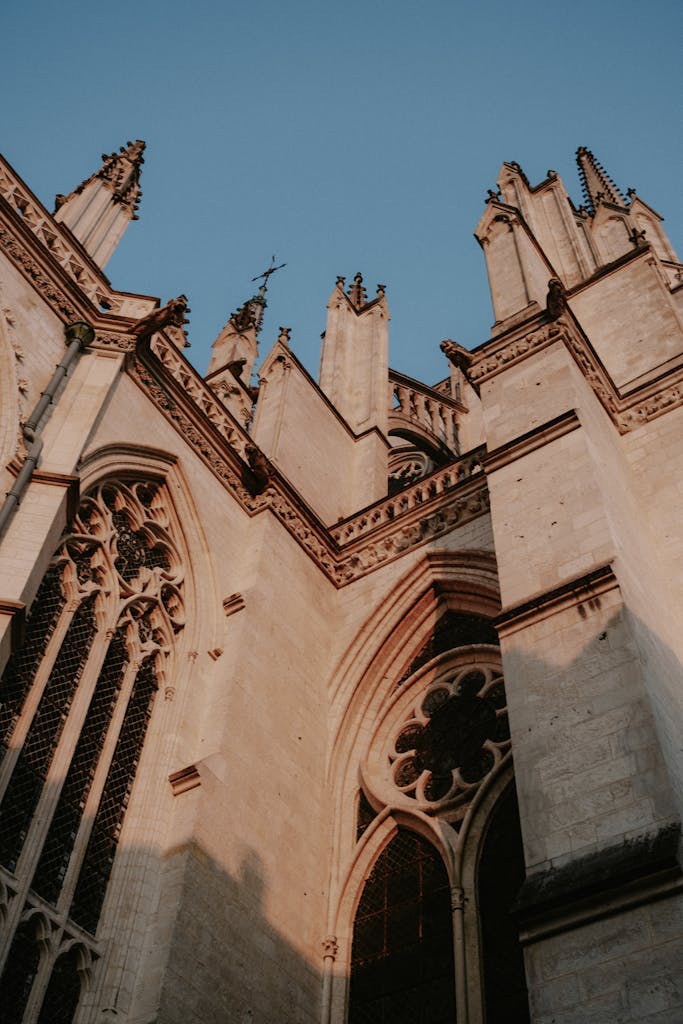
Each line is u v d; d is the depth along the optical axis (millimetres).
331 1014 18984
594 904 12477
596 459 20000
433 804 21047
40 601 19453
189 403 25641
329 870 21422
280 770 21500
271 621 23828
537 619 16781
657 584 19172
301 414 31891
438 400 51281
